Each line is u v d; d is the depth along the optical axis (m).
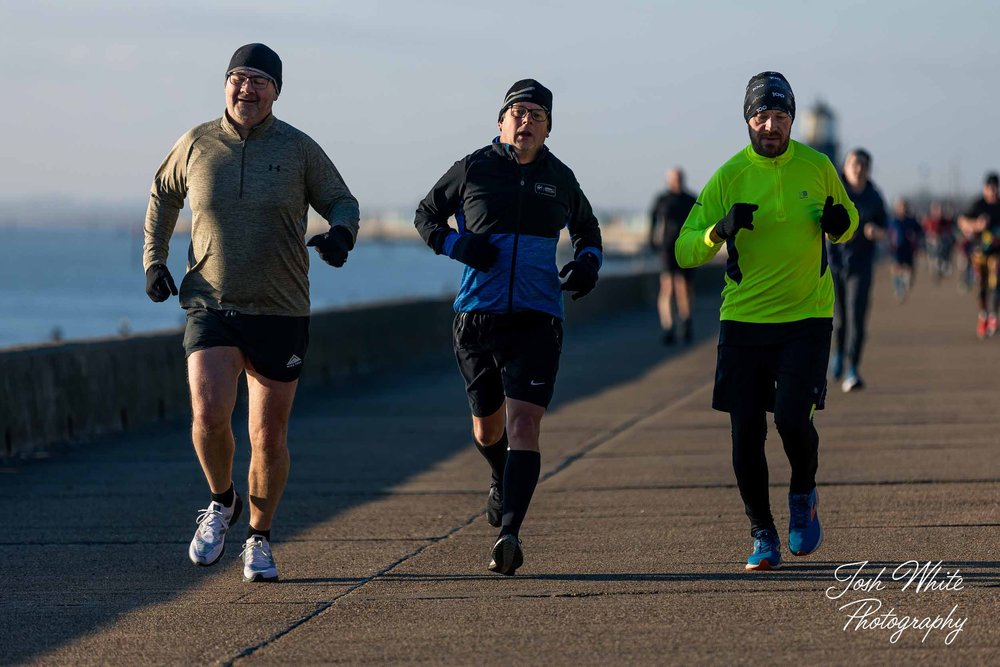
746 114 15.57
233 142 15.61
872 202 33.88
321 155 15.88
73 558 17.61
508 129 16.17
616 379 40.47
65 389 28.75
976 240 51.88
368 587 15.51
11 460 26.28
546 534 18.34
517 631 13.38
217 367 15.45
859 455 24.47
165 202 16.02
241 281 15.43
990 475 22.02
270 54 15.61
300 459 26.00
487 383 16.70
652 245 53.22
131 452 27.33
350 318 43.94
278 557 17.39
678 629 13.31
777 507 19.91
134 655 12.91
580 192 16.69
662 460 24.78
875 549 16.78
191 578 16.33
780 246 15.41
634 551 17.06
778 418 15.30
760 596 14.56
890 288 101.31
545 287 16.14
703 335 58.56
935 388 35.00
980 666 11.97
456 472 24.33
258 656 12.73
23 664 12.70
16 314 162.75
